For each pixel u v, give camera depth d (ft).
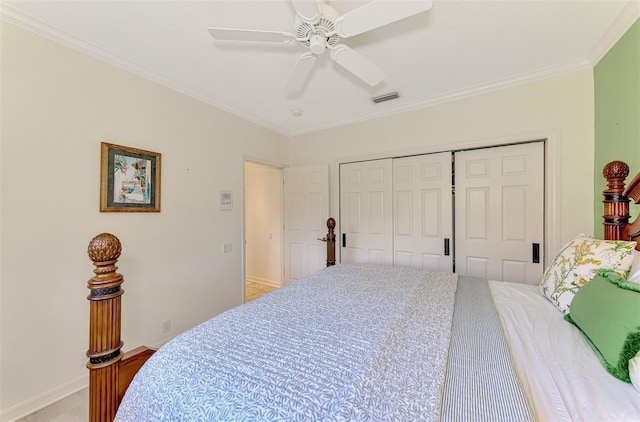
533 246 7.77
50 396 5.64
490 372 2.69
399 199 10.11
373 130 10.60
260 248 15.07
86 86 6.21
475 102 8.50
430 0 3.66
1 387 5.08
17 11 5.07
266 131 11.63
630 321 2.73
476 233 8.66
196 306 8.77
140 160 7.23
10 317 5.18
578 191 7.01
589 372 2.79
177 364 2.93
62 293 5.82
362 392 2.36
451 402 2.27
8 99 5.13
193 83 8.10
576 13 5.19
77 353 6.03
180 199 8.30
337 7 5.00
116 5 4.98
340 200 11.53
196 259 8.78
